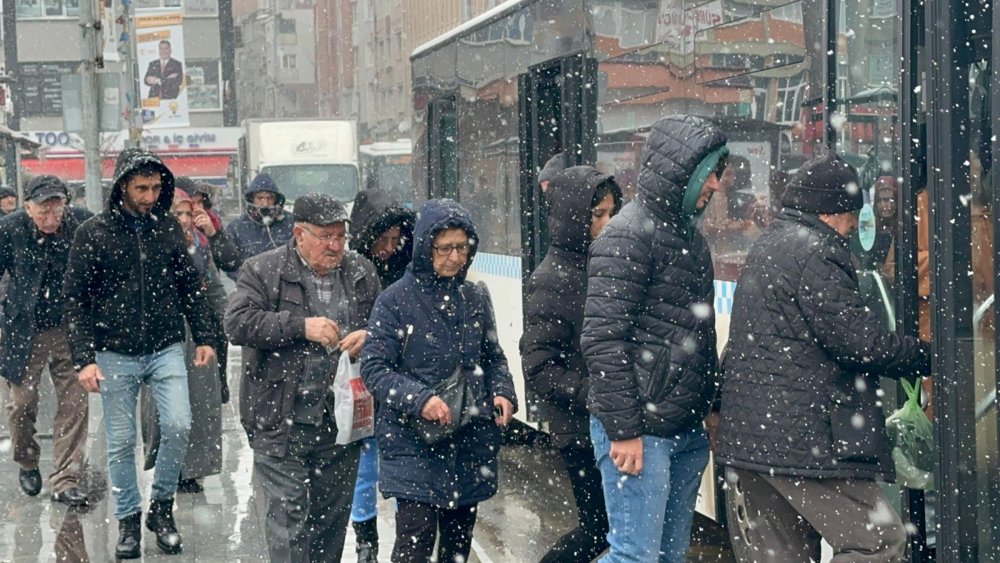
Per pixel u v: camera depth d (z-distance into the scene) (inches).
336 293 309.1
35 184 437.1
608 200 297.6
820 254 241.4
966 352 241.3
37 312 442.0
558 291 297.6
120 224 367.2
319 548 312.7
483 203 586.9
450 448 281.3
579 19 453.4
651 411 256.1
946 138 241.3
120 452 372.2
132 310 369.7
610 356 252.7
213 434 462.3
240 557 374.9
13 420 451.8
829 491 243.1
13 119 3208.7
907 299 255.3
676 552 273.9
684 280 258.2
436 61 675.4
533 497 465.7
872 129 267.4
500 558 383.2
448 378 280.2
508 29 543.8
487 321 292.5
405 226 371.6
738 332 249.0
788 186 249.0
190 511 435.5
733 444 247.6
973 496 241.3
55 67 3225.9
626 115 404.8
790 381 241.6
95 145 884.0
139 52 1652.3
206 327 378.9
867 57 269.4
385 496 282.8
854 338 237.1
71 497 441.7
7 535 403.2
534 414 484.4
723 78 333.7
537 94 513.0
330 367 304.0
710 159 257.1
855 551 242.7
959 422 240.5
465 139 619.2
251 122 1679.4
